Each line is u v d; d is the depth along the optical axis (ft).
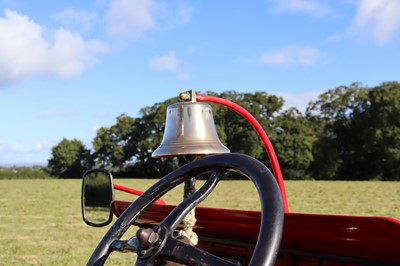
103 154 182.70
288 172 156.87
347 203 46.78
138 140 179.01
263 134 8.30
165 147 6.25
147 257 3.90
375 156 153.89
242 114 8.26
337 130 159.94
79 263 21.75
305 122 160.56
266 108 157.07
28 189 81.82
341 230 5.13
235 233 6.57
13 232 30.58
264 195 3.78
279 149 154.61
